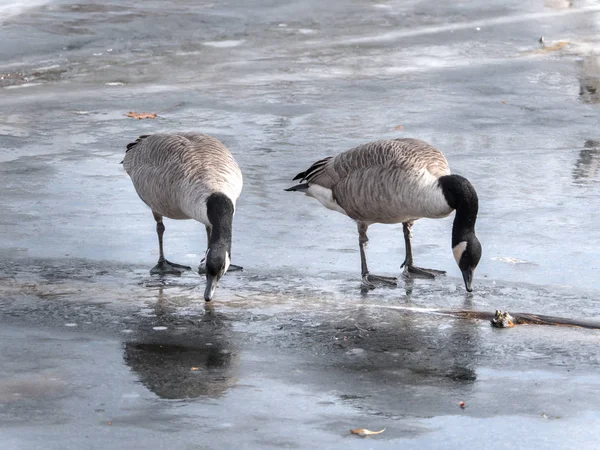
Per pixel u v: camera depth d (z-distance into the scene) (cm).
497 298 1261
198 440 859
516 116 2278
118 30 3344
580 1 3975
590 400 946
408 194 1295
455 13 3725
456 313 1208
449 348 1091
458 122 2222
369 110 2331
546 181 1786
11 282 1309
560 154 1975
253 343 1109
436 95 2477
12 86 2612
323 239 1508
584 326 1157
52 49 3073
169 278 1345
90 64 2889
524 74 2717
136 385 983
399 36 3294
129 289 1297
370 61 2905
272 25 3509
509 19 3575
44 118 2255
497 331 1146
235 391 970
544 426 889
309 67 2820
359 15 3700
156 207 1370
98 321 1173
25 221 1560
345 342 1112
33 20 3438
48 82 2661
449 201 1266
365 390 975
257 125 2195
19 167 1861
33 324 1159
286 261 1410
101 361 1047
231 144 2039
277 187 1761
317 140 2072
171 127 2175
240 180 1338
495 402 943
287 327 1162
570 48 3083
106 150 1998
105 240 1492
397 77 2681
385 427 888
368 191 1333
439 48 3095
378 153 1338
